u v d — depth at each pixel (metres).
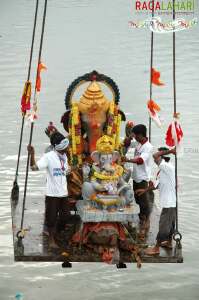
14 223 23.75
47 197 22.17
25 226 23.44
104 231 21.78
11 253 27.66
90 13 75.25
